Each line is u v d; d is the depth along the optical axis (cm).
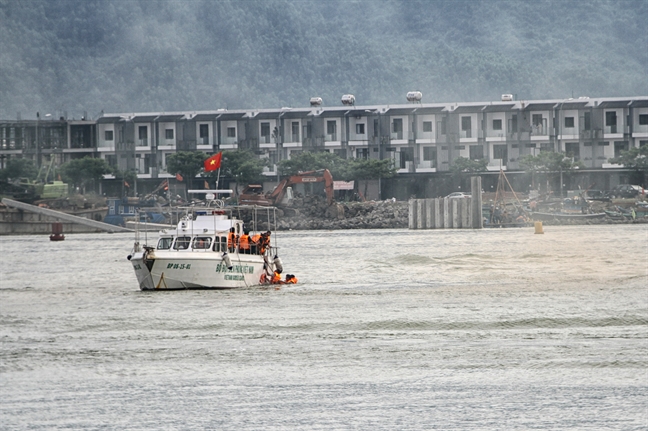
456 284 16988
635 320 12456
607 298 14550
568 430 8188
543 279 17488
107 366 10400
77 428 8406
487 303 14275
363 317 13125
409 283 17288
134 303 14900
